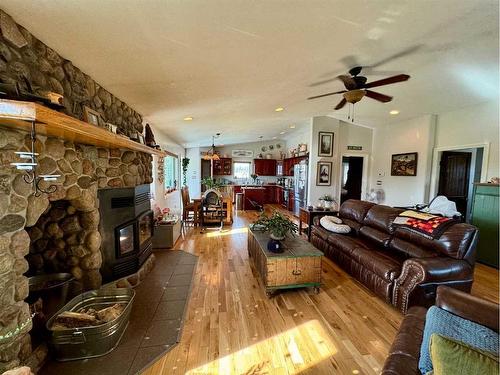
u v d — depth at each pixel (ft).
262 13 5.11
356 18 5.78
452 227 8.31
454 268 7.48
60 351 5.69
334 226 12.82
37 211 5.33
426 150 16.75
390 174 19.83
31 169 4.73
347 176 24.70
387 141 20.16
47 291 6.77
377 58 8.82
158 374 5.47
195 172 32.37
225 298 8.71
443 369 3.11
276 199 33.76
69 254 7.98
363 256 9.59
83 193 7.25
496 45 8.14
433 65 9.89
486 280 10.41
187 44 6.06
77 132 5.23
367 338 6.68
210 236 16.83
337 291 9.32
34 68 5.16
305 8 5.10
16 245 4.74
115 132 7.56
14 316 4.69
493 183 12.01
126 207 9.32
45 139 5.65
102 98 8.35
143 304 8.27
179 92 9.57
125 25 4.99
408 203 18.24
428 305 7.37
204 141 28.48
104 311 6.59
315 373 5.52
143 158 11.11
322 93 12.58
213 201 19.40
